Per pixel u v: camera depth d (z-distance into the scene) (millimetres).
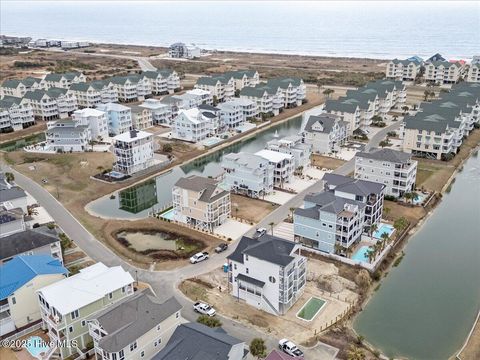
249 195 110438
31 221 95188
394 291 75062
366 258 82188
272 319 67375
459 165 133625
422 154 138375
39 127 173250
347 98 169375
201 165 136625
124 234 93375
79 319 59688
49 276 66125
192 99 187125
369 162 109125
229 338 54406
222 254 84625
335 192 92062
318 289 74562
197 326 56500
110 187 116875
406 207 103812
